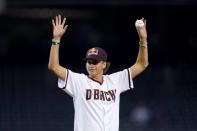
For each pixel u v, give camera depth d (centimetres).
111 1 6012
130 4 6012
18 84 6206
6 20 6538
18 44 6650
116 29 6544
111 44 6562
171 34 6469
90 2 5988
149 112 5553
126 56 6538
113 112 1953
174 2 5981
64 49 6544
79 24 6506
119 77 2016
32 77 6306
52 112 5594
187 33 6469
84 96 1945
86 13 6456
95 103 1933
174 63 6419
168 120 5475
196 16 6425
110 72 6388
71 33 6525
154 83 6091
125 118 5419
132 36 6538
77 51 6550
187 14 6431
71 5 6247
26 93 6022
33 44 6650
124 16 6506
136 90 5934
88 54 1958
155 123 5428
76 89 1958
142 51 2038
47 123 5422
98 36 6562
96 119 1919
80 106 1945
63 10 6347
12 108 5688
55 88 6122
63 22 1986
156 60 6419
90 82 1962
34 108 5684
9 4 5991
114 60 6519
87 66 1962
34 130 5338
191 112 5600
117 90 1992
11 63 6638
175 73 6284
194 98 5862
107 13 6506
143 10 6431
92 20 6525
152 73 6247
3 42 6619
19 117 5516
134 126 5316
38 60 6656
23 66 6550
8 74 6372
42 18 6488
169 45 6475
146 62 2045
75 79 1966
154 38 6450
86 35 6544
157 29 6431
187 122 5459
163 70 6300
